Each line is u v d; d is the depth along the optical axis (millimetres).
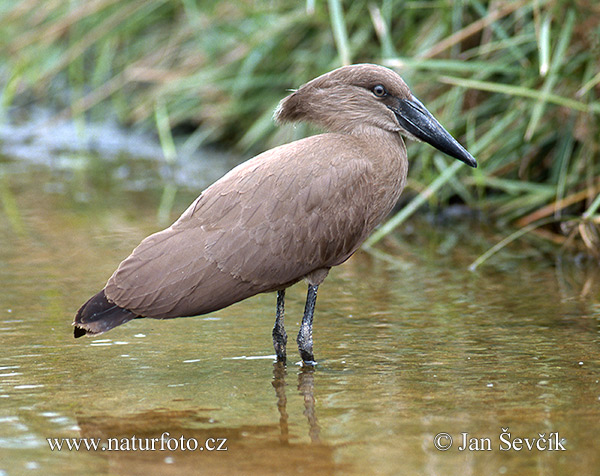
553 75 13453
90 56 22500
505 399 7754
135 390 8117
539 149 14930
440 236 14453
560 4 14125
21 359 8938
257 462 6703
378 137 9664
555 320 10055
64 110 22609
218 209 8797
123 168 19047
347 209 9133
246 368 8727
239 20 19094
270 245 8781
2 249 13320
